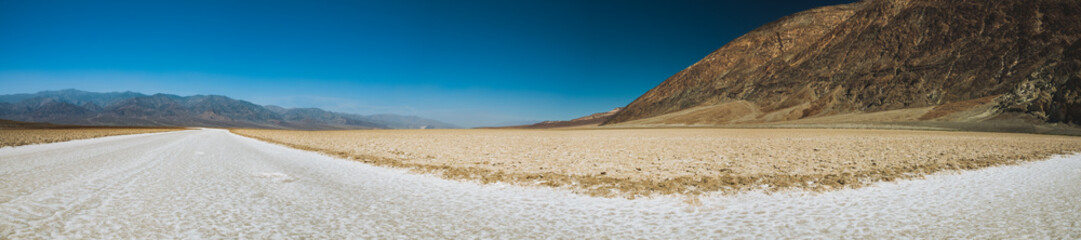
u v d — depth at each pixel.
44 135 48.41
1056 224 7.79
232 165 16.44
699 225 7.70
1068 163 19.86
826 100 128.88
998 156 21.91
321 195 9.91
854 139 41.50
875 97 118.25
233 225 6.96
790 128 100.69
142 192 9.59
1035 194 10.89
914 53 122.62
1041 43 97.06
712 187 11.50
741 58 187.00
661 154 22.44
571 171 14.95
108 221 6.95
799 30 180.75
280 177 12.92
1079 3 99.19
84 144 31.16
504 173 14.34
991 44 107.12
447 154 22.67
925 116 95.62
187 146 29.36
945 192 11.12
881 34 135.62
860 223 7.87
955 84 105.56
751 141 37.94
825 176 13.66
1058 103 77.12
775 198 10.13
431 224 7.45
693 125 140.25
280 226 6.99
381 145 32.22
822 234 7.16
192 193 9.65
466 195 10.36
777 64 167.50
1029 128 75.50
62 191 9.48
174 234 6.36
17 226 6.50
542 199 9.95
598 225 7.65
